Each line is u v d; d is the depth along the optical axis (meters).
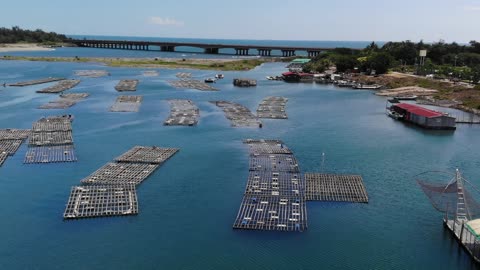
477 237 63.47
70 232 71.94
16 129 134.38
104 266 63.00
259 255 65.94
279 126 146.75
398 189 92.00
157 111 168.00
